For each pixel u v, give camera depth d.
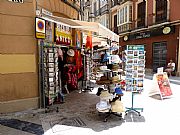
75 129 4.54
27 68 5.82
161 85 7.65
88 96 7.81
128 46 5.66
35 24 5.78
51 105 6.44
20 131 4.43
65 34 8.55
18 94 5.72
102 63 7.86
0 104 5.46
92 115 5.50
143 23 20.00
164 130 4.49
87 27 6.62
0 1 5.35
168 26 16.58
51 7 7.22
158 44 18.06
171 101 7.11
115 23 26.27
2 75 5.46
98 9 31.22
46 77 6.23
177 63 15.73
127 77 5.71
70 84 8.70
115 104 5.25
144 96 7.93
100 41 11.30
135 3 21.14
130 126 4.72
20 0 5.60
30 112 5.68
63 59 8.42
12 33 5.53
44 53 6.13
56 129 4.54
